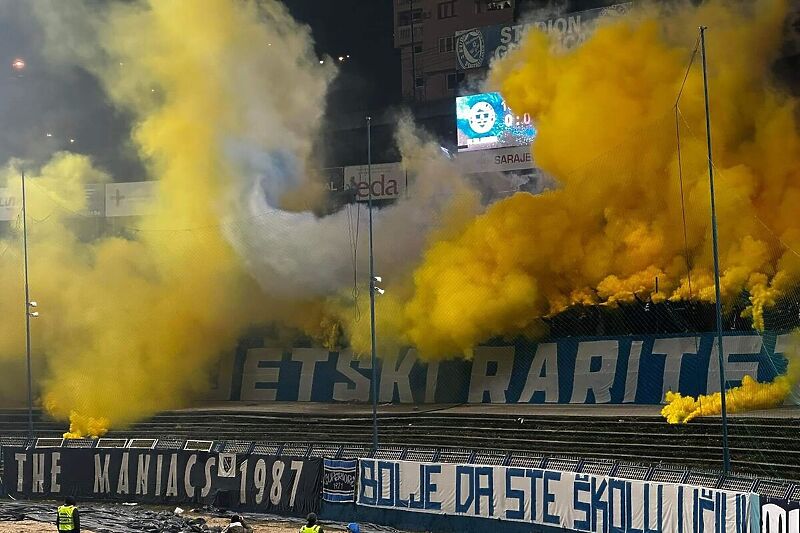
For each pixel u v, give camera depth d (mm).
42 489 105750
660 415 101375
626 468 76062
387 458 91500
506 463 84125
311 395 138125
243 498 96438
